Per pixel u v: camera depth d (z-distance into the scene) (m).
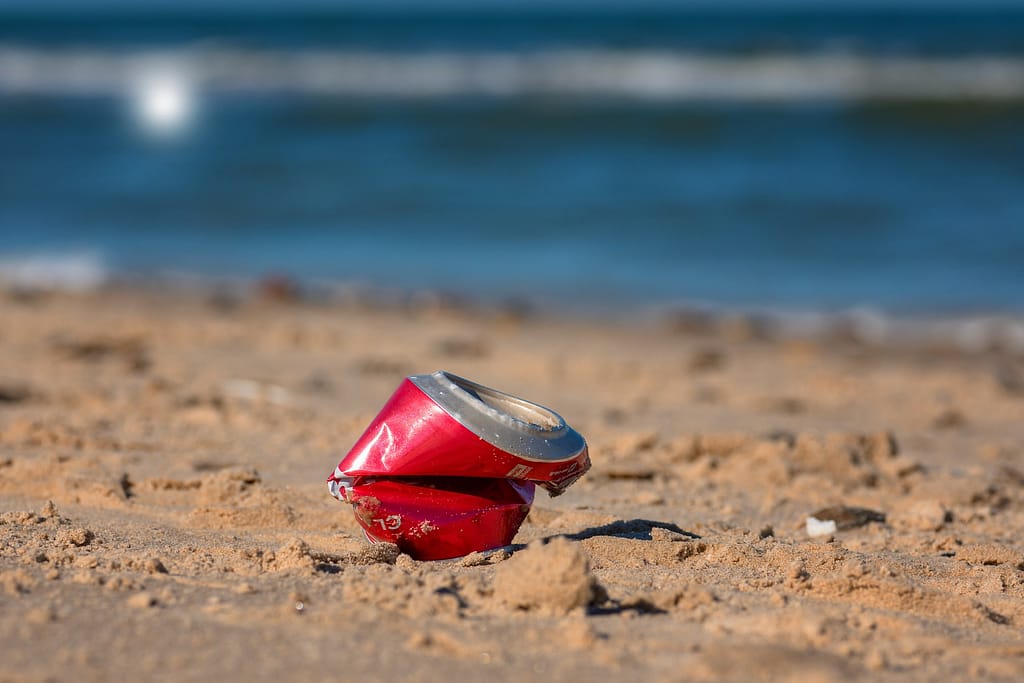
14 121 36.59
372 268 18.81
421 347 11.62
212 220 22.70
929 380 11.06
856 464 6.78
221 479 5.57
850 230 21.06
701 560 4.67
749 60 41.59
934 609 4.13
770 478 6.47
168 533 4.89
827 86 36.88
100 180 26.83
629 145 30.52
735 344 13.46
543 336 13.57
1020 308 15.70
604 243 20.67
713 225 21.88
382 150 30.81
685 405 9.19
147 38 68.12
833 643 3.63
